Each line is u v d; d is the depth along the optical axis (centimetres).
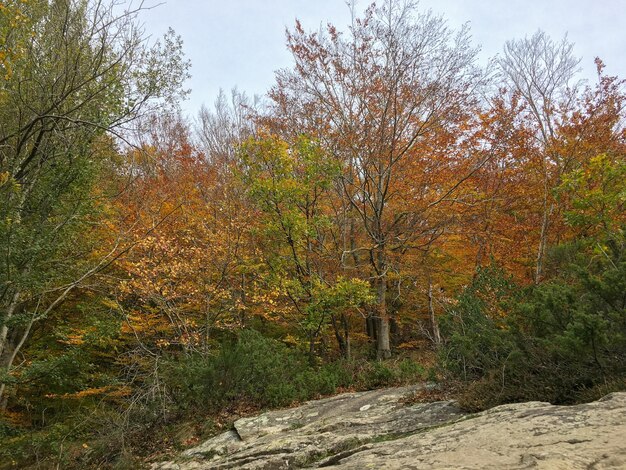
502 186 1658
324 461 543
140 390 1080
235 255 1492
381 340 1680
